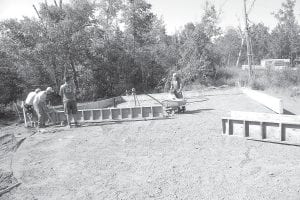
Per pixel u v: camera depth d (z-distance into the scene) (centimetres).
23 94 2317
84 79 2767
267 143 905
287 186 634
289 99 1758
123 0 2995
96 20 2684
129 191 670
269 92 2038
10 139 1179
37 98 1301
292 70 2348
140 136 1069
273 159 777
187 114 1378
